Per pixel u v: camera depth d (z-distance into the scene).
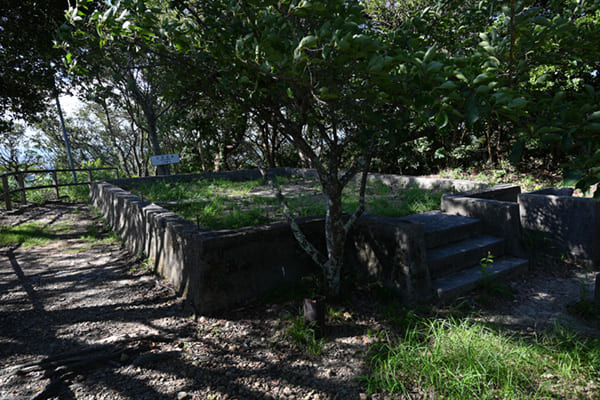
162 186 10.47
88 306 4.18
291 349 3.28
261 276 4.25
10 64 8.28
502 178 10.51
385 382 2.78
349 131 3.96
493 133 11.99
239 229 4.31
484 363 2.81
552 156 10.45
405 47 3.20
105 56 3.29
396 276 4.15
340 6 2.45
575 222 5.18
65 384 2.80
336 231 3.87
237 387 2.79
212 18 3.11
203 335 3.50
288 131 3.51
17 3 6.77
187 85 3.72
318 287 4.28
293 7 2.04
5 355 3.19
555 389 2.62
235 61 2.97
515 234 5.29
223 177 13.22
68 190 12.43
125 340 3.36
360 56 1.96
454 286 4.24
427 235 4.84
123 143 30.20
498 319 3.80
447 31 3.83
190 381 2.85
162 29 2.69
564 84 7.55
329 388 2.77
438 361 2.87
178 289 4.43
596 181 1.61
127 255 6.07
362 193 3.94
